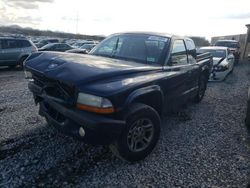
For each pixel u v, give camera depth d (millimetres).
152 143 3398
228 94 7609
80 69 2951
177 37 4477
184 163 3334
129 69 3125
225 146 3906
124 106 2816
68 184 2766
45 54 3744
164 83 3609
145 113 3168
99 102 2637
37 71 3227
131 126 3045
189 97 5062
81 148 3566
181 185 2861
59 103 2971
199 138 4168
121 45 4273
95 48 4648
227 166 3305
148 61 3838
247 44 22562
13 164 3088
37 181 2783
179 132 4387
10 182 2736
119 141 2998
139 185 2828
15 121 4480
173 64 4066
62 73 2939
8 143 3623
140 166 3209
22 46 12406
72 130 2889
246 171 3205
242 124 4934
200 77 5828
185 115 5352
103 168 3119
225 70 9609
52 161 3203
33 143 3654
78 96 2736
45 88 3191
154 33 4379
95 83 2758
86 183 2805
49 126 4254
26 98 6191
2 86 7789
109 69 3000
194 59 5254
